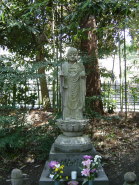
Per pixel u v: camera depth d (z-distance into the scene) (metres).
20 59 7.55
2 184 4.68
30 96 6.84
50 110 8.88
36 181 4.77
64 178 4.33
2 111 6.31
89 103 7.38
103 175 4.28
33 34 8.00
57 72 5.85
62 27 5.42
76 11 4.14
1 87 5.84
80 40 8.06
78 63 4.92
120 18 5.18
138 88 9.17
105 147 6.38
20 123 6.27
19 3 6.95
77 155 4.56
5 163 5.56
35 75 5.47
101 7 3.71
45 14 7.23
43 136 5.98
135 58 11.57
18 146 5.60
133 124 8.16
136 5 3.44
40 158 5.63
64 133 4.89
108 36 7.70
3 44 8.07
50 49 8.74
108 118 7.24
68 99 4.86
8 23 6.21
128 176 3.33
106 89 9.45
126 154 5.95
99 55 7.43
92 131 7.29
